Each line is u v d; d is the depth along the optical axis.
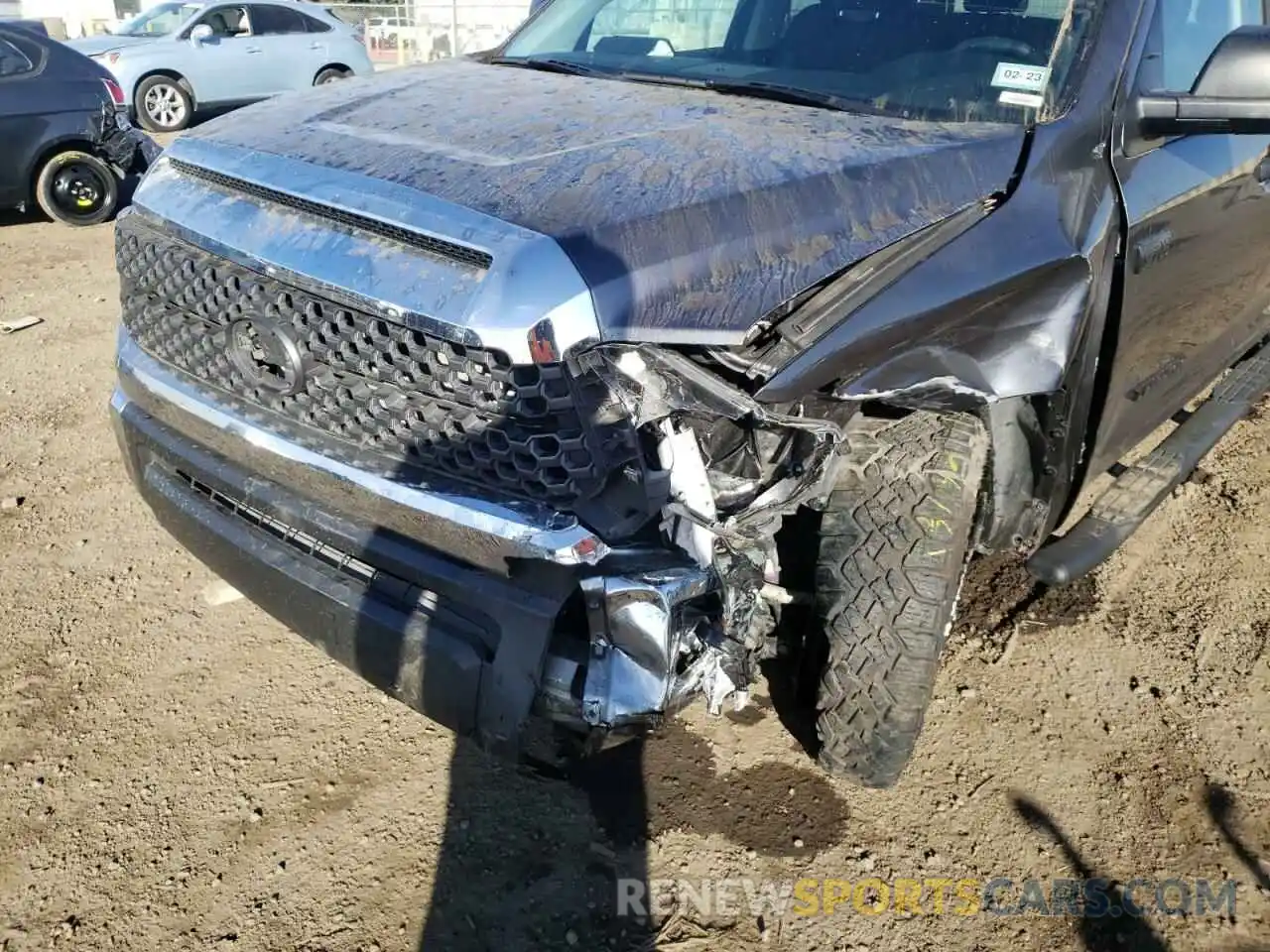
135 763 2.66
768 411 1.97
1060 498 2.72
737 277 1.99
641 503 1.93
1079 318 2.35
